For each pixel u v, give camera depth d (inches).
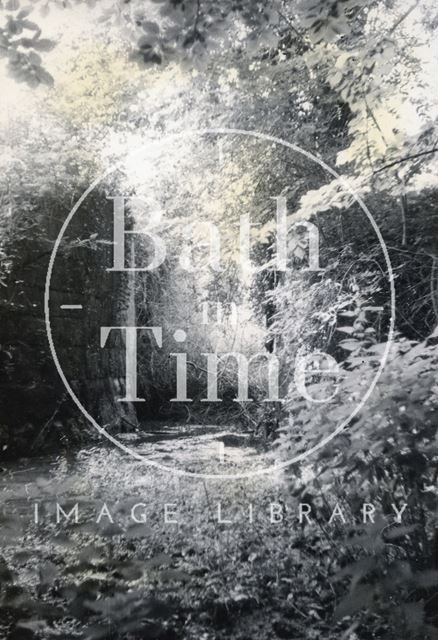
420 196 196.1
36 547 151.5
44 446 345.1
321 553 138.2
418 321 186.4
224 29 163.9
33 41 165.9
